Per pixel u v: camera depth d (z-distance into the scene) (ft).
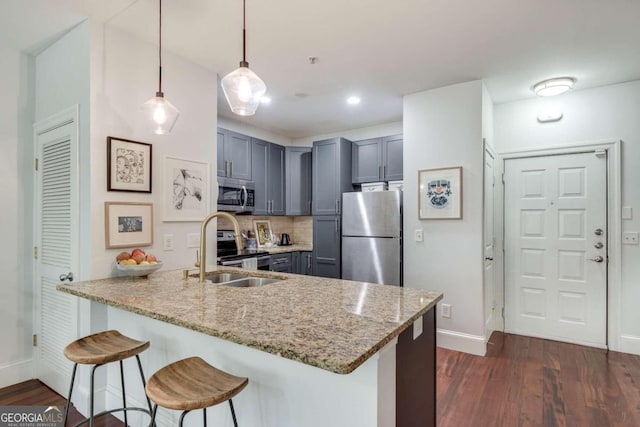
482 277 10.11
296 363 4.53
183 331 5.81
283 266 14.47
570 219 11.10
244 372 5.05
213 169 9.55
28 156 8.61
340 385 4.15
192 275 7.47
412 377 4.94
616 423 6.75
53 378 8.02
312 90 11.09
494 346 10.78
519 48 8.30
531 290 11.71
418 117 11.16
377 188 14.28
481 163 10.11
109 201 7.29
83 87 7.16
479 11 6.83
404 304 5.01
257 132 15.78
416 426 5.05
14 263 8.40
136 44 7.82
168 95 8.46
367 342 3.52
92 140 7.04
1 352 8.19
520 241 11.87
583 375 8.75
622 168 10.28
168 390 4.15
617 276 10.34
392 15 6.98
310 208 15.94
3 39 7.86
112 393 7.11
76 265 7.29
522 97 11.51
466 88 10.36
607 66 9.24
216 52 8.55
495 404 7.43
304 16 7.02
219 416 5.42
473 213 10.21
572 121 10.98
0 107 8.16
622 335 10.28
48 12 6.82
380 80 10.27
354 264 12.76
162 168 8.28
